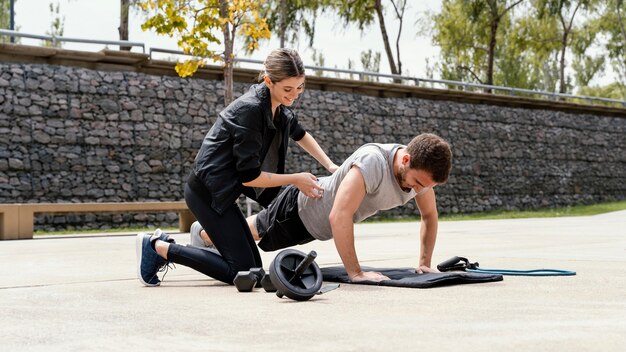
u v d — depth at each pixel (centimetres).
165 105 1520
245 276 303
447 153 309
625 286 308
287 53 322
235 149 322
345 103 1884
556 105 2392
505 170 2212
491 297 273
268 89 326
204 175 328
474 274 325
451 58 2714
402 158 316
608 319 219
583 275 356
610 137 2556
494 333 195
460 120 2128
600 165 2508
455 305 252
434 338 188
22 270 432
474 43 2677
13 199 1310
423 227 355
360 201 320
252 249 342
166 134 1511
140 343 189
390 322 216
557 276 351
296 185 329
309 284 280
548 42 2764
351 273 322
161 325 218
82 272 415
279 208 354
